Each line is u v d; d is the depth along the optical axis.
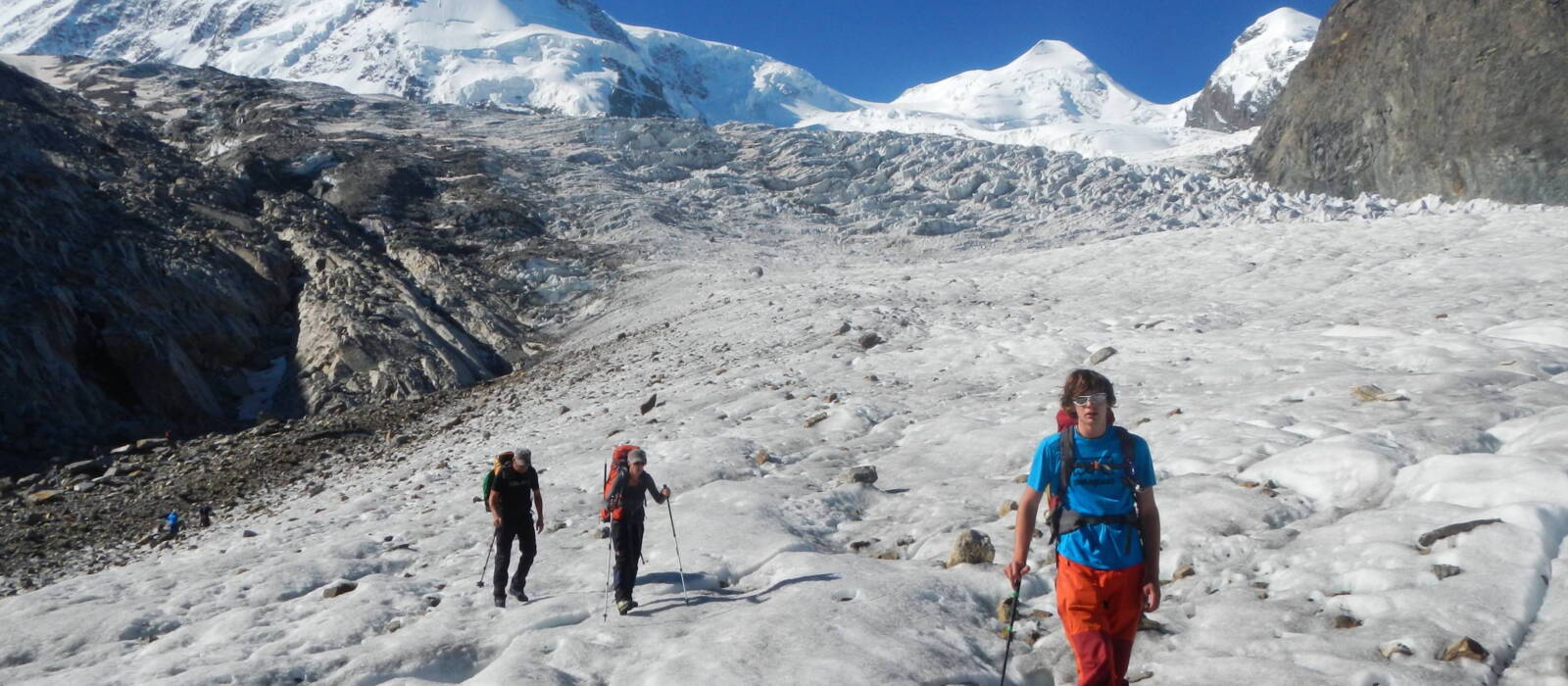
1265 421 10.47
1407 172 48.84
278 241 36.38
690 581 7.92
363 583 8.87
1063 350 17.80
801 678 5.50
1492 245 27.03
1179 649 5.63
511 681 5.86
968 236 46.69
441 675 6.69
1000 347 18.78
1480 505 6.61
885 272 34.88
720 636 6.29
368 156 49.53
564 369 26.89
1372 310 19.80
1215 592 6.34
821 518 9.62
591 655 6.39
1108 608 4.50
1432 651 4.88
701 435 14.70
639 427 16.38
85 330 26.00
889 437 13.14
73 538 16.03
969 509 9.19
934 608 6.59
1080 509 4.55
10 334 24.02
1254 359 14.82
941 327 22.53
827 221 50.88
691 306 32.06
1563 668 4.55
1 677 7.62
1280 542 6.85
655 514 10.22
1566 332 14.32
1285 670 4.93
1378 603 5.48
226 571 10.65
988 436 11.87
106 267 28.39
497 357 31.58
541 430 18.20
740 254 42.38
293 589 9.24
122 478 20.50
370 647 7.01
